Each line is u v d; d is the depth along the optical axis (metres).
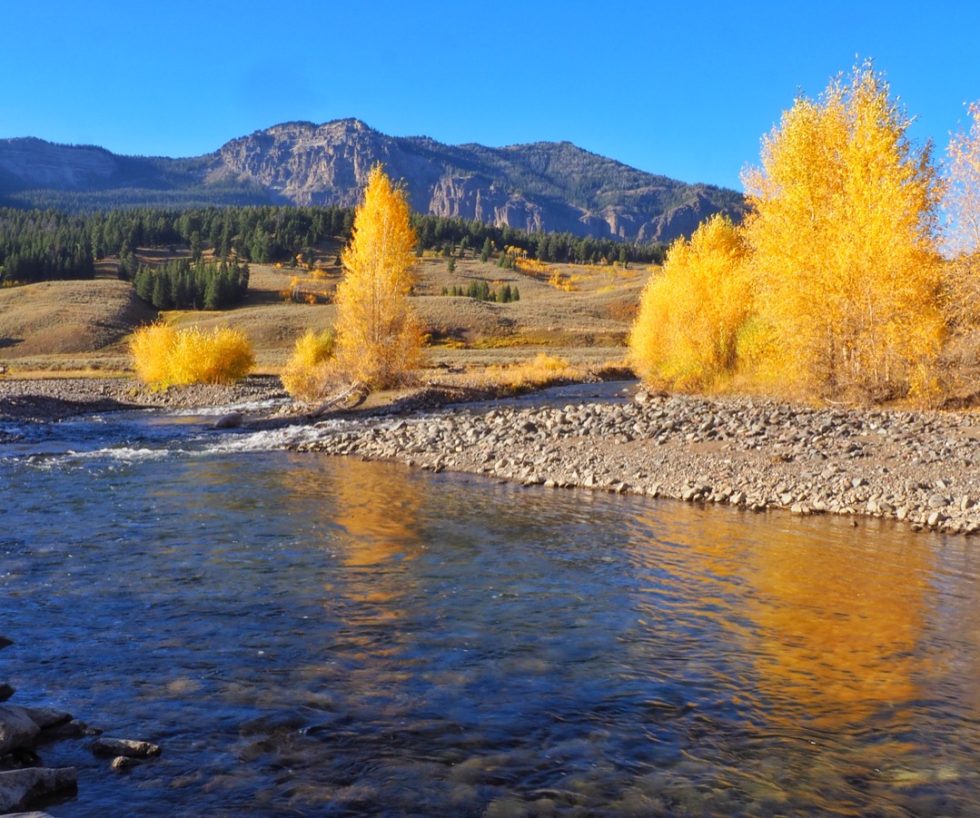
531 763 5.52
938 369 24.78
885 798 5.12
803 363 27.58
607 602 9.28
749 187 30.08
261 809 4.88
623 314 147.38
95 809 4.84
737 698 6.65
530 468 18.83
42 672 6.95
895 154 25.80
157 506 14.77
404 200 39.69
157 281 146.88
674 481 16.88
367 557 11.24
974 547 11.97
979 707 6.51
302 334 114.69
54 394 45.44
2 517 13.64
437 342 114.25
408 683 6.87
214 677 6.91
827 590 9.82
